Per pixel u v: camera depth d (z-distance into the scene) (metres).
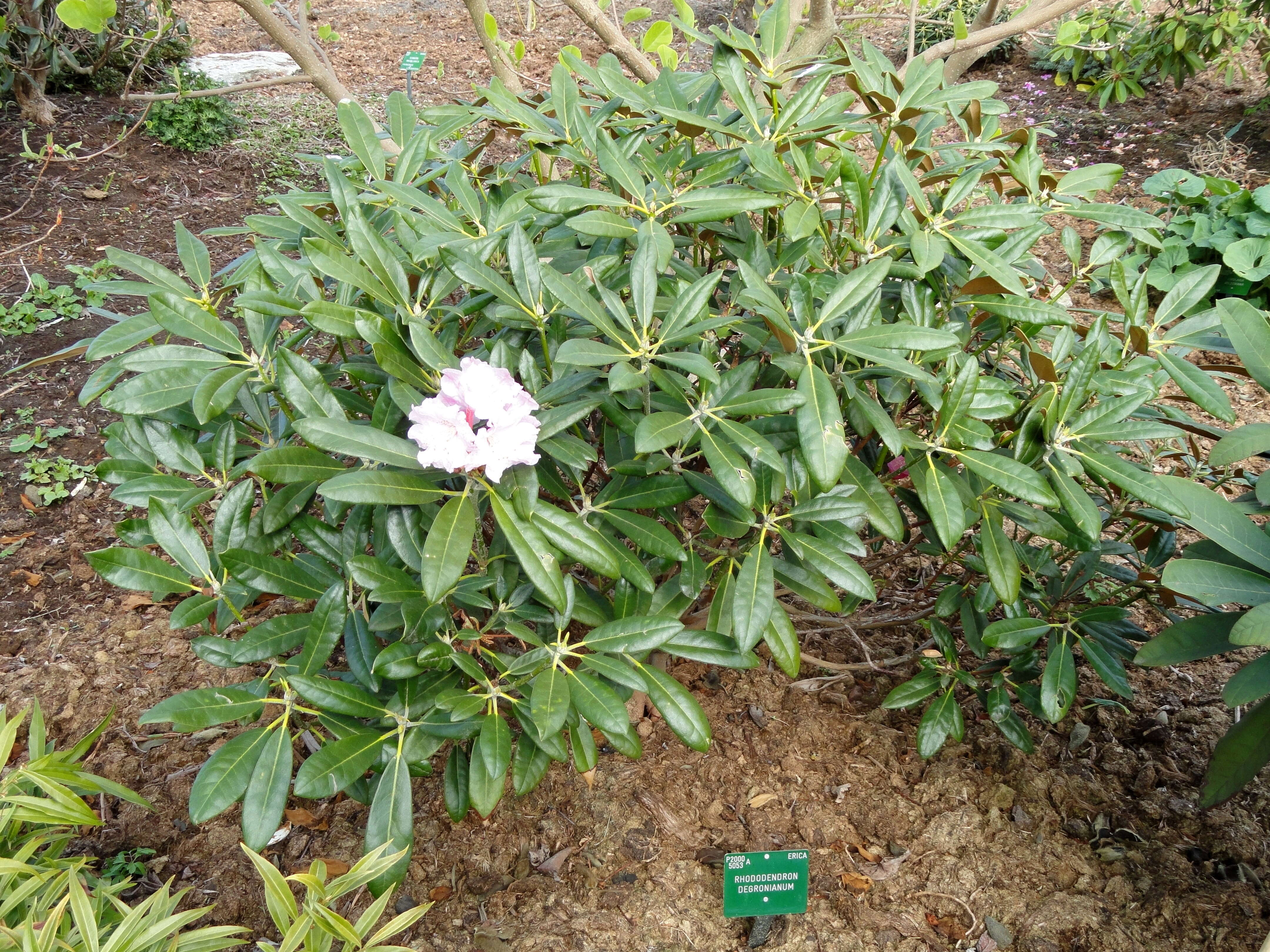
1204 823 2.26
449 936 2.04
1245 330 1.96
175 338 4.22
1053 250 4.90
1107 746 2.48
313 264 1.69
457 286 1.87
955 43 3.34
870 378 1.86
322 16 9.09
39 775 1.77
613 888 2.15
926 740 2.19
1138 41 6.11
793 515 1.74
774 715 2.58
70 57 5.60
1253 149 5.77
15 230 5.01
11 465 3.62
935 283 2.04
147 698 2.67
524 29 8.41
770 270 2.00
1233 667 2.73
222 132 6.07
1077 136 6.34
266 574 1.68
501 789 1.66
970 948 2.03
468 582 1.72
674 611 1.91
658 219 1.85
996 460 1.68
